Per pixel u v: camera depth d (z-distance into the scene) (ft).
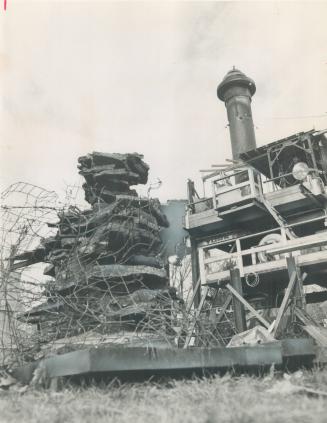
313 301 53.67
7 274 33.81
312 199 42.98
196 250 50.75
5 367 30.73
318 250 44.32
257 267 44.06
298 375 25.73
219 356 25.18
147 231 46.62
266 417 15.89
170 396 20.53
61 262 43.73
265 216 46.65
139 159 48.83
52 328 38.65
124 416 17.16
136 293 39.88
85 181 48.52
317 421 15.24
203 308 48.67
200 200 50.21
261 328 34.94
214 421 15.85
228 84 71.82
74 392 21.83
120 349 22.54
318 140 48.32
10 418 17.99
